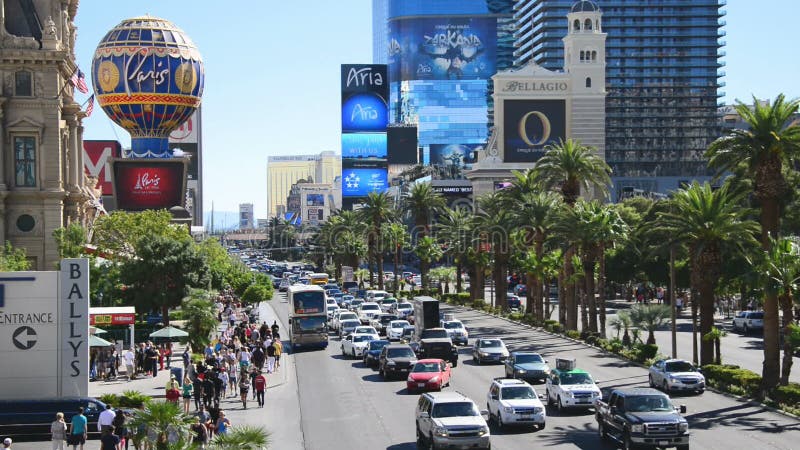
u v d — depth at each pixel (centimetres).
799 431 3559
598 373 5203
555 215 7750
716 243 5194
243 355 4853
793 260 4303
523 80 18800
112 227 8419
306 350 6906
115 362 5334
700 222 5144
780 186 4891
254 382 4584
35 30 8325
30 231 8044
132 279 6856
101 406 3628
